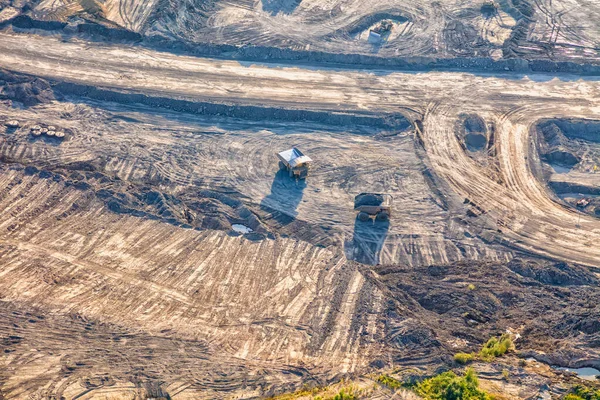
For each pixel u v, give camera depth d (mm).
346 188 53750
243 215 51125
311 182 54250
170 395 36281
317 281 44844
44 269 44906
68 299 42562
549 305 42844
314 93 62906
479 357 38531
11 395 35875
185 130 59125
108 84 62750
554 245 48531
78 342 39500
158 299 42938
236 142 58031
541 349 39219
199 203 51781
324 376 37719
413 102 62406
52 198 51156
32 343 39250
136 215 50062
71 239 47625
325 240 49031
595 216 51250
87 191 51812
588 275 45781
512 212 51469
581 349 38750
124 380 37156
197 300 43000
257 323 41469
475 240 49188
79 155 56062
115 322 41000
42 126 58625
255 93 62562
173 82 63500
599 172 55312
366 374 37750
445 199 52688
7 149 56219
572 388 36031
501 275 45688
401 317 41531
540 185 54125
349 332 40875
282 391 36625
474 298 43406
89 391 36312
